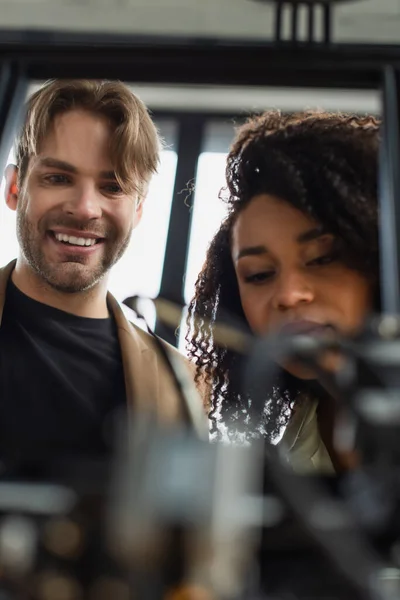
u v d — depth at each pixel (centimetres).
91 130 86
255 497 39
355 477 42
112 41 72
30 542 38
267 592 39
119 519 33
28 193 86
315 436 59
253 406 61
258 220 80
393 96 69
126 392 76
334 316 74
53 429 71
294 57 71
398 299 62
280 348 42
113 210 86
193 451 33
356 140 80
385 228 67
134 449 33
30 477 45
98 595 35
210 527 32
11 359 78
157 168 90
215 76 72
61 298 82
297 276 76
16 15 129
